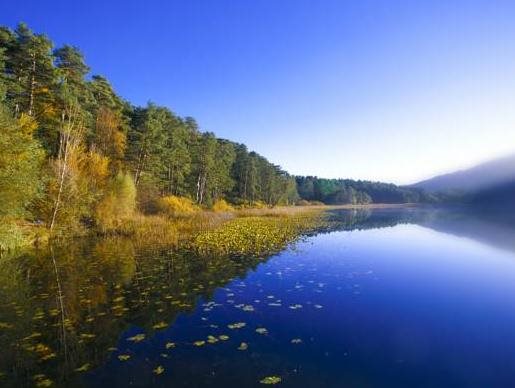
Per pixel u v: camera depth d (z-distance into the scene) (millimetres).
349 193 121188
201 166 55312
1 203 15805
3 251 16906
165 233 22781
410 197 137000
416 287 11648
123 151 38781
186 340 7172
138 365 6121
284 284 11672
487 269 14758
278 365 6148
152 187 38938
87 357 6422
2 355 6520
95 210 24062
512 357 6562
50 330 7680
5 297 10023
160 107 48531
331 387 5449
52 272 12867
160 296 10141
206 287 11133
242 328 7848
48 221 21375
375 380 5676
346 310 9195
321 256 16969
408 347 6977
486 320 8570
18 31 27500
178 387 5406
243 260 15422
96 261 14852
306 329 7852
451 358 6512
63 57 32375
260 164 81125
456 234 28734
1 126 16016
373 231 30562
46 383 5547
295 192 98000
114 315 8602
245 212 47219
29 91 27859
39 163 20406
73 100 28094
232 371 5922
